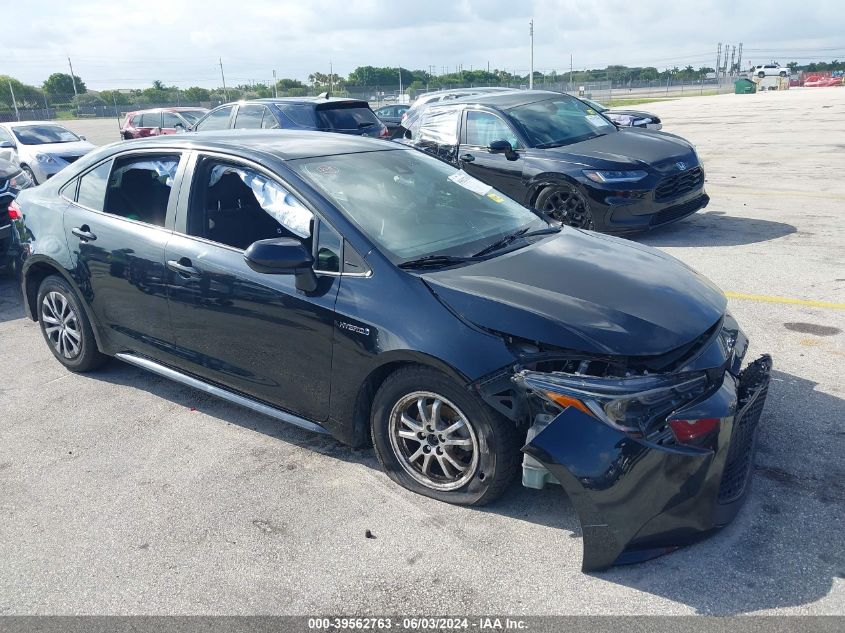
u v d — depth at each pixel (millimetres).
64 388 4766
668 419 2672
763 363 3215
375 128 11156
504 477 3021
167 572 2891
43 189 4938
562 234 3947
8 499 3484
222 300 3719
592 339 2820
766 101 36125
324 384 3432
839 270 6512
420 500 3287
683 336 2895
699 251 7438
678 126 23500
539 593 2658
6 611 2709
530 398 2811
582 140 8336
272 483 3508
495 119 8461
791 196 10203
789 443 3572
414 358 3045
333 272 3369
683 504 2676
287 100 10930
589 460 2629
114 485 3564
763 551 2811
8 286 7559
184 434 4066
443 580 2758
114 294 4324
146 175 4258
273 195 3678
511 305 2980
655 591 2631
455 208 3908
